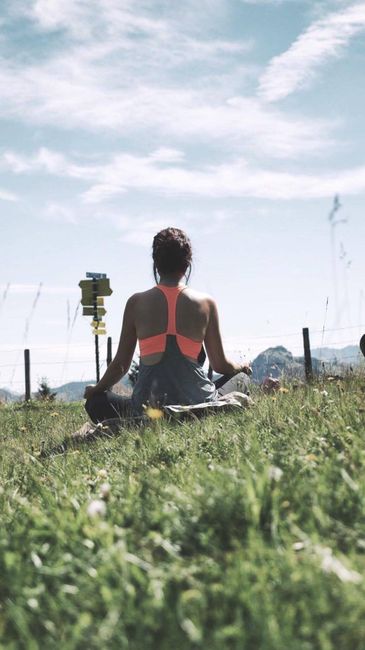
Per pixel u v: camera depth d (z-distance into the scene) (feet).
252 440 14.70
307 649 6.72
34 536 10.08
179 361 21.72
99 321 59.98
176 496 10.64
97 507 10.25
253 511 9.34
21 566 9.16
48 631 7.83
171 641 7.14
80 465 17.37
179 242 22.12
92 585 8.27
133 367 45.60
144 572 8.70
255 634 7.01
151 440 17.76
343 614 7.13
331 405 18.22
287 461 12.28
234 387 23.43
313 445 13.62
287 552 8.23
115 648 7.11
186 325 21.80
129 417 21.72
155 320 21.79
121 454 17.62
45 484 15.31
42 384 65.87
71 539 9.75
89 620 7.54
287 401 20.53
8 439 28.32
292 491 10.16
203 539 9.10
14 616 7.83
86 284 60.54
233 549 9.14
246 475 10.57
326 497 9.87
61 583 8.82
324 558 7.97
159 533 9.75
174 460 15.66
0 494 13.52
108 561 8.61
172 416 20.52
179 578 8.20
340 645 6.85
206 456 15.10
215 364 23.03
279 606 7.41
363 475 10.69
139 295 22.39
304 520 9.49
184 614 7.54
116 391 43.24
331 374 25.81
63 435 25.22
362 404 17.24
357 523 9.16
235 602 7.59
